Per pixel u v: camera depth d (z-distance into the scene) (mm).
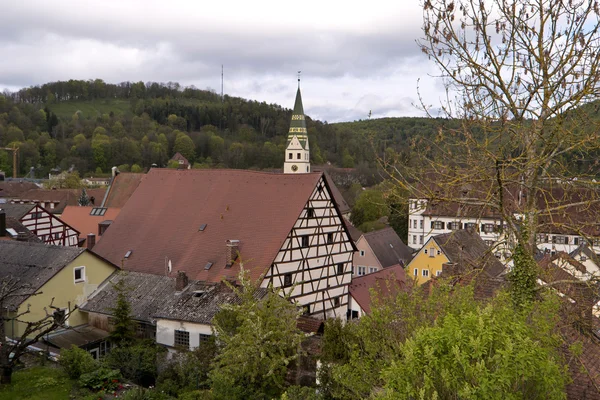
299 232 33562
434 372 11031
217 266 32406
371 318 15984
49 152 139000
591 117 14625
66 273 29703
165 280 31078
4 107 158375
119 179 61219
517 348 10656
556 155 15297
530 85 15297
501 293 14672
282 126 176375
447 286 15594
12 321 27359
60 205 78812
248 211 35062
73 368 23203
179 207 38281
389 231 61594
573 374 15812
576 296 16750
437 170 15484
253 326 20984
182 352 25750
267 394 20938
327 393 19750
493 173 16516
